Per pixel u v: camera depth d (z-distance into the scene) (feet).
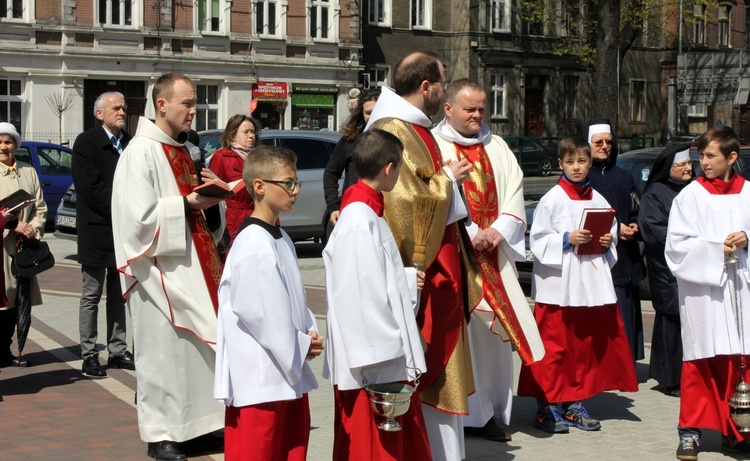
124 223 20.52
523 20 152.76
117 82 119.03
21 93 112.16
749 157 42.19
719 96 118.01
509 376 23.12
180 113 21.09
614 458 21.59
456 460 19.52
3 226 26.99
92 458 20.79
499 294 21.84
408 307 16.72
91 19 115.14
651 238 26.53
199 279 20.85
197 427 21.01
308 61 132.36
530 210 44.34
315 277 49.55
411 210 19.12
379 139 16.76
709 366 21.79
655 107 173.78
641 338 28.12
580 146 24.56
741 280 21.36
